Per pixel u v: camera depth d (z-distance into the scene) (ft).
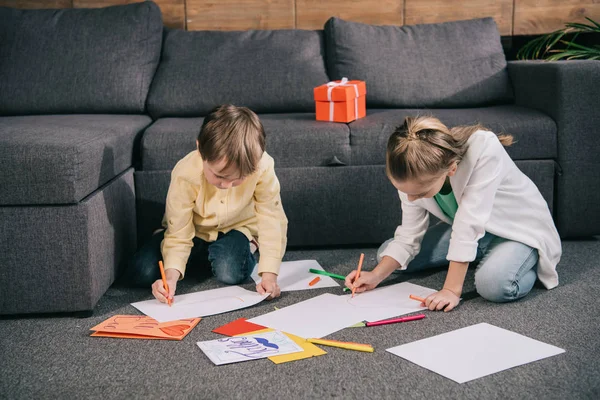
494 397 4.06
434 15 9.77
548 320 5.24
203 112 8.54
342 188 7.18
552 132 7.29
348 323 5.17
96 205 5.59
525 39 10.00
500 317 5.32
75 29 8.67
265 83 8.57
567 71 7.22
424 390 4.17
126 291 6.15
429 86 8.70
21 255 5.35
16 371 4.56
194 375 4.44
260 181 5.83
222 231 6.33
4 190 5.24
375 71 8.74
